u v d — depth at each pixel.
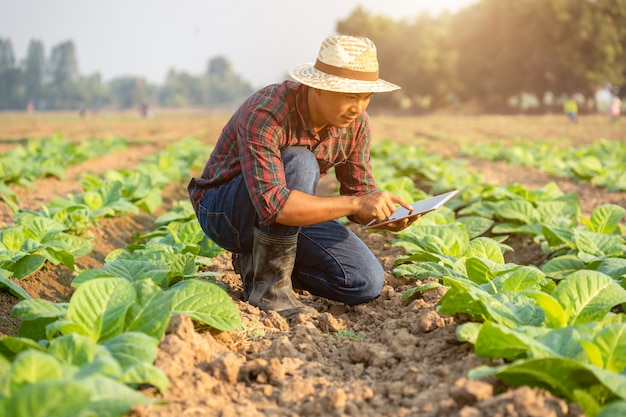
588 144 23.42
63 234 4.99
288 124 3.50
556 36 60.91
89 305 2.73
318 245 3.86
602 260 4.30
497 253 4.07
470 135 28.73
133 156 16.61
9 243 4.56
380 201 3.47
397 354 3.06
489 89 68.88
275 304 3.75
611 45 61.06
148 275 3.59
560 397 2.43
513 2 62.41
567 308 2.89
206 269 4.96
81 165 13.48
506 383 2.56
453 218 6.21
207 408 2.50
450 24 81.44
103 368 2.20
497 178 11.88
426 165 11.66
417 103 92.69
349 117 3.43
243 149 3.45
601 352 2.44
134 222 7.53
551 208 6.17
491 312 2.85
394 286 4.48
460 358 2.93
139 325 2.75
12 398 1.76
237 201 3.63
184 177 11.40
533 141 24.44
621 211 5.21
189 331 2.89
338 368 3.07
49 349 2.38
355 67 3.29
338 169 4.03
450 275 3.85
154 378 2.31
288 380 2.85
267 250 3.65
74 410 1.76
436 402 2.49
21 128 35.12
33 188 9.56
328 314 3.67
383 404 2.60
